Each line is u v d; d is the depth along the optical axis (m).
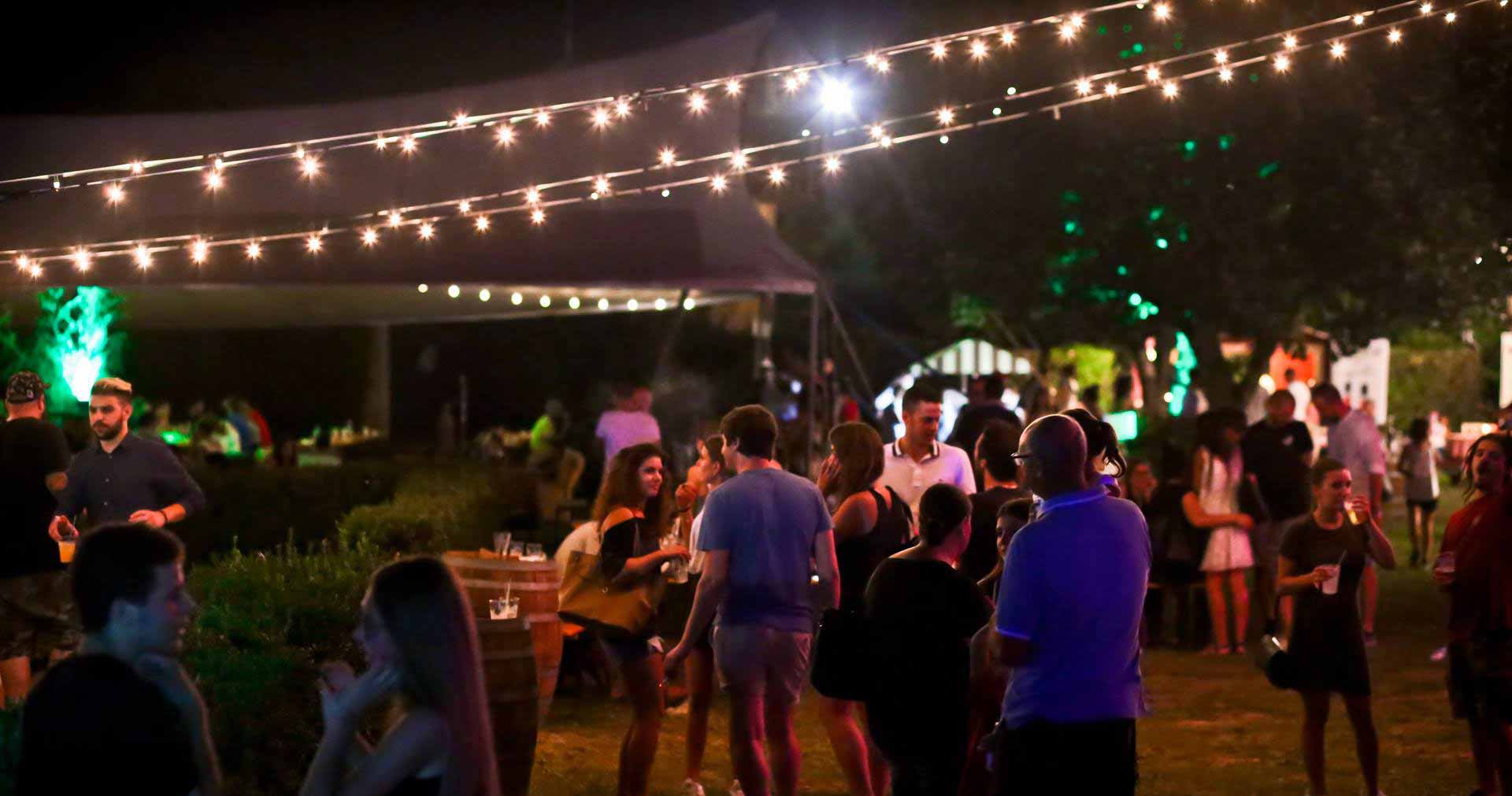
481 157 13.73
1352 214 21.72
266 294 16.19
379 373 31.09
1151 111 22.42
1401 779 7.91
